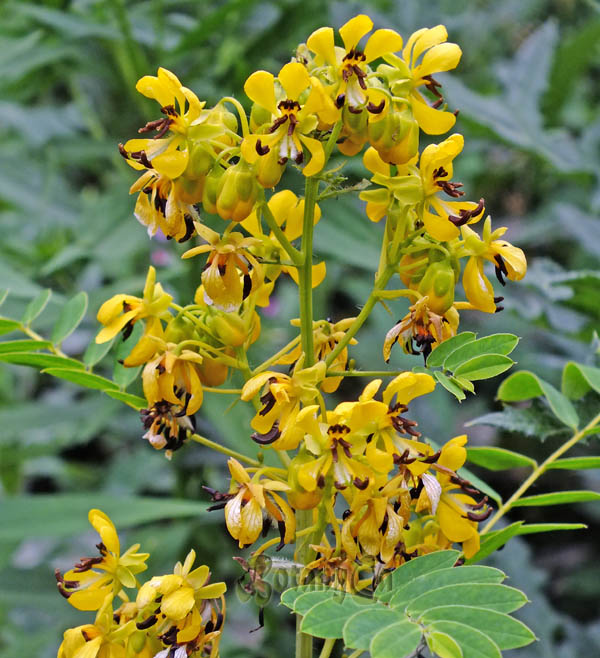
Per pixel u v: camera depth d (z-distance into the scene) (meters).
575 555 0.94
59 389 1.07
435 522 0.53
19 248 0.81
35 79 0.92
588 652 0.70
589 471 0.75
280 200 0.53
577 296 0.65
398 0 0.93
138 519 0.64
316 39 0.49
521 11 1.23
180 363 0.51
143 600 0.50
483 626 0.48
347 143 0.51
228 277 0.51
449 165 0.51
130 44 0.77
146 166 0.50
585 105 1.35
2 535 0.63
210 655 0.51
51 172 0.84
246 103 0.75
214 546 0.80
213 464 0.78
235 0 0.71
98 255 0.71
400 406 0.50
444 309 0.51
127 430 0.88
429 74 0.50
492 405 0.97
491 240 0.51
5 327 0.57
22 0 0.85
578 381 0.58
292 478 0.50
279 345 0.97
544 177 1.14
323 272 0.54
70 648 0.51
